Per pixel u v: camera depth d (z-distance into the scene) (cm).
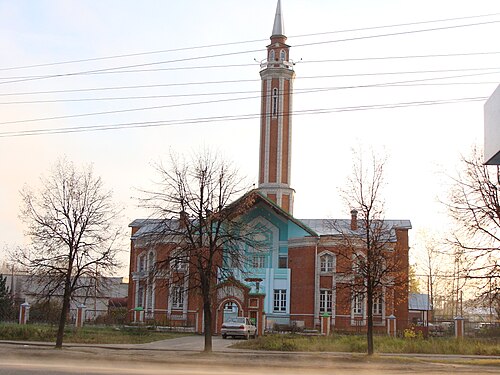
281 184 7125
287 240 6119
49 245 3409
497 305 3291
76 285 3875
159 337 4466
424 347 3728
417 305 7081
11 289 6931
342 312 5784
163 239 3516
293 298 5969
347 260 3828
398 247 4116
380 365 2861
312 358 3147
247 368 2570
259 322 4934
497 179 3231
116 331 4772
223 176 3941
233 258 3650
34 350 3191
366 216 3438
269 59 7375
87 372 2073
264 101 7288
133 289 6234
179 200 3406
